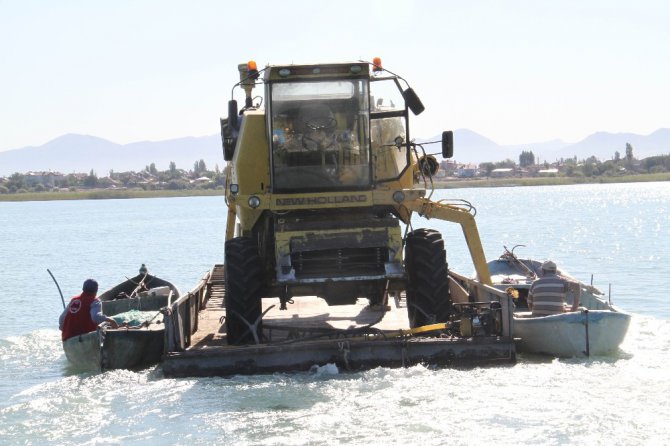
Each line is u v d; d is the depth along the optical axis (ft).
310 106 59.16
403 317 68.64
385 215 62.90
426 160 61.62
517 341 57.93
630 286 108.68
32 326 87.40
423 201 61.77
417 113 60.49
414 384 49.52
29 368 62.23
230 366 53.16
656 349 59.21
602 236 213.46
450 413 43.37
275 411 44.86
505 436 39.47
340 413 44.01
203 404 46.83
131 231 315.78
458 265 143.64
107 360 57.72
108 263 176.04
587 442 38.27
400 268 56.80
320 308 76.23
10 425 44.37
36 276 150.71
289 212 60.29
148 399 48.52
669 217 302.45
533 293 59.93
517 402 45.14
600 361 55.21
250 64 59.77
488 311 55.31
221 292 86.17
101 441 41.24
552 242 196.54
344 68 58.70
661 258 148.46
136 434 42.11
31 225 403.95
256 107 66.39
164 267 163.94
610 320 55.47
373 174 60.34
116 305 71.77
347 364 53.06
